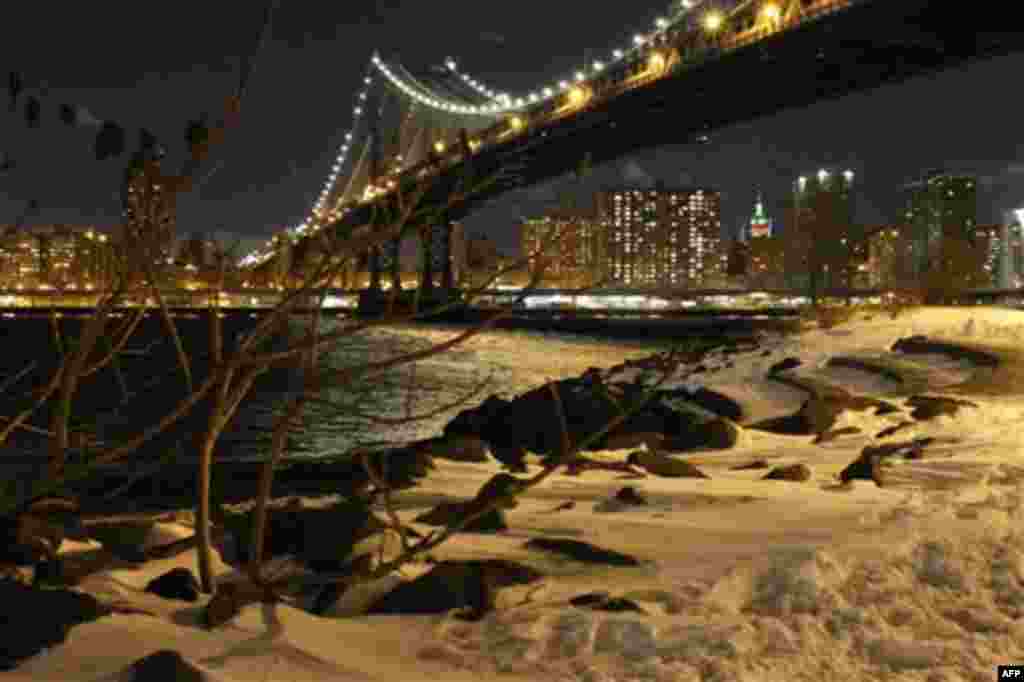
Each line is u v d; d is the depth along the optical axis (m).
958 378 17.72
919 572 5.84
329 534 5.79
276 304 4.59
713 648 4.57
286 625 4.62
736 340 30.19
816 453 11.49
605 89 72.88
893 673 4.49
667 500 7.90
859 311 41.03
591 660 4.41
